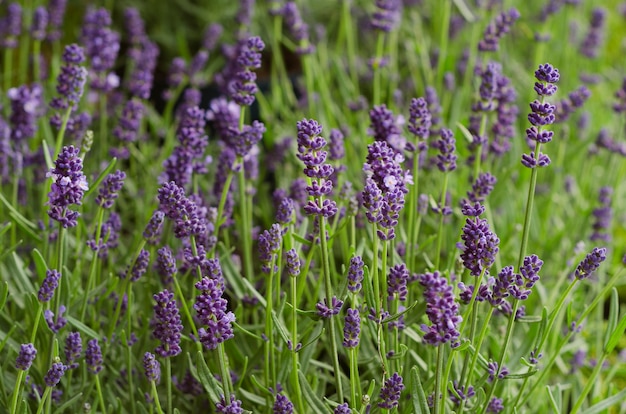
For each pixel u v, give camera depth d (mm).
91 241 1038
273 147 1276
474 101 1299
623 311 1287
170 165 1086
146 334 1075
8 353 1031
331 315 975
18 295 1099
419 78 1489
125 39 1874
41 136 1312
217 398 980
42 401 969
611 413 1167
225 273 1081
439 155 1056
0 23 1371
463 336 1086
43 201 1090
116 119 1343
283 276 1105
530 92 1409
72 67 1092
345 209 1107
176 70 1357
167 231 1107
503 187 1198
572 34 1555
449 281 1041
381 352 985
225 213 1106
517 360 1063
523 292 964
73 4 1857
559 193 1324
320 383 1083
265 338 1020
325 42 1742
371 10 1730
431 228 1205
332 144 1115
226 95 1343
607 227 1239
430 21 1761
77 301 1055
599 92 1689
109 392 1047
